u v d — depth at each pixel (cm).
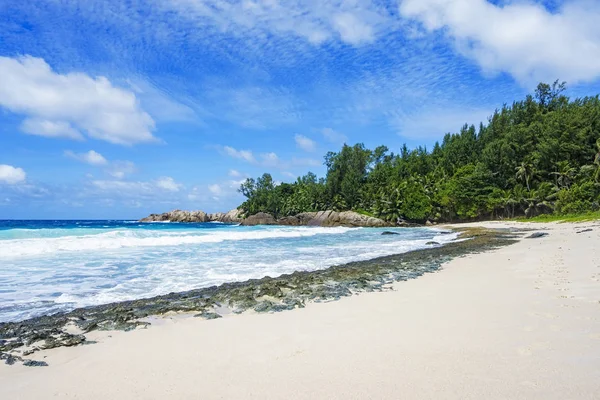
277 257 2025
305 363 520
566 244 2045
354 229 6175
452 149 9288
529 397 387
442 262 1683
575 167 6369
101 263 1703
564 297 827
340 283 1206
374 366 495
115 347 632
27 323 800
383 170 9988
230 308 906
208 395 435
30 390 468
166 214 13675
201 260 1855
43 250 2134
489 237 3138
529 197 6581
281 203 11025
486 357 502
